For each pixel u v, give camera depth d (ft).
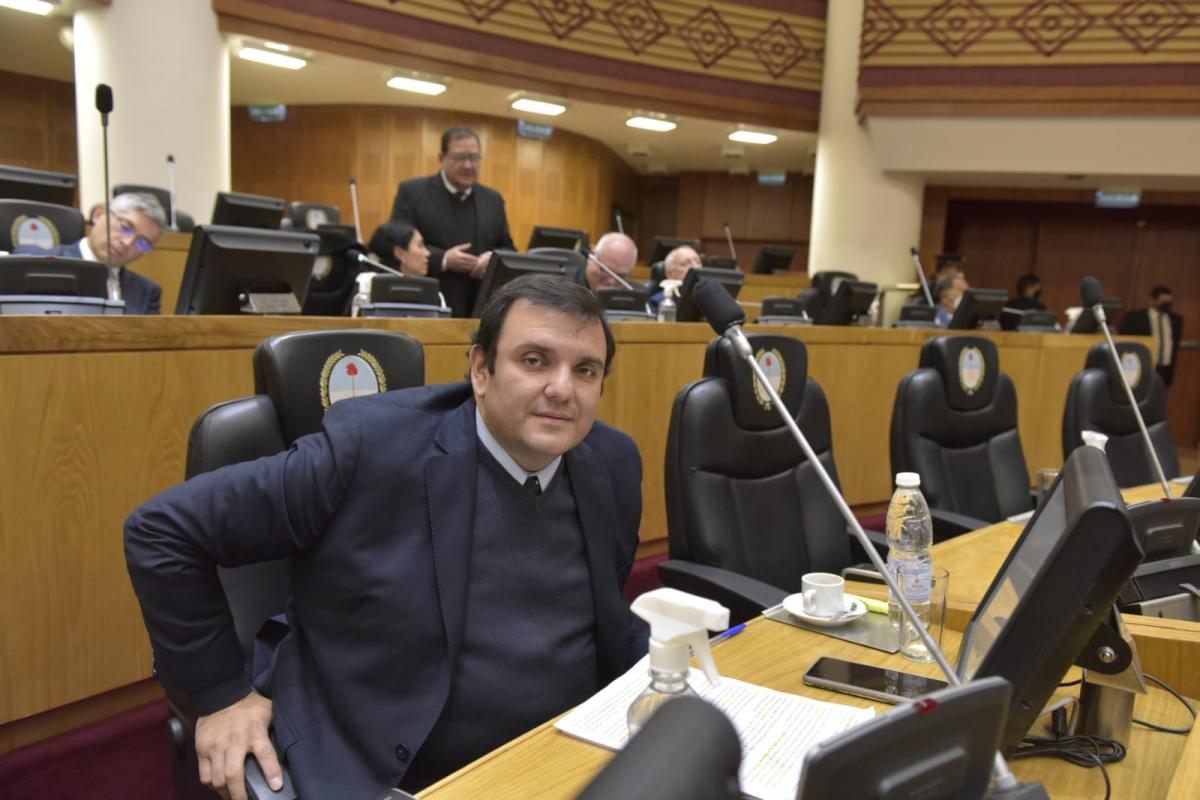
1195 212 29.58
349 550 3.86
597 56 24.23
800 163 32.58
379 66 22.47
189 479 4.06
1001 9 23.56
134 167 17.74
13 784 5.79
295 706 3.88
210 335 6.70
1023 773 3.32
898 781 1.93
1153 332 26.63
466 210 13.30
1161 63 22.35
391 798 2.89
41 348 5.86
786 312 13.26
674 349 10.37
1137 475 9.70
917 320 15.98
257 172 30.04
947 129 24.31
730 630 4.34
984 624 3.33
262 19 19.43
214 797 3.84
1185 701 3.93
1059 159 23.71
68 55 23.26
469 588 3.94
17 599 5.87
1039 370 14.79
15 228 10.51
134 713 6.52
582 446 4.35
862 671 3.79
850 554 6.78
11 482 5.80
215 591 3.84
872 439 13.03
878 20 24.75
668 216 40.40
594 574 4.21
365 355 4.77
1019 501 8.39
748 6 25.62
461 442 4.03
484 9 22.57
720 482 6.10
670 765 1.06
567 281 3.96
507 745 3.20
